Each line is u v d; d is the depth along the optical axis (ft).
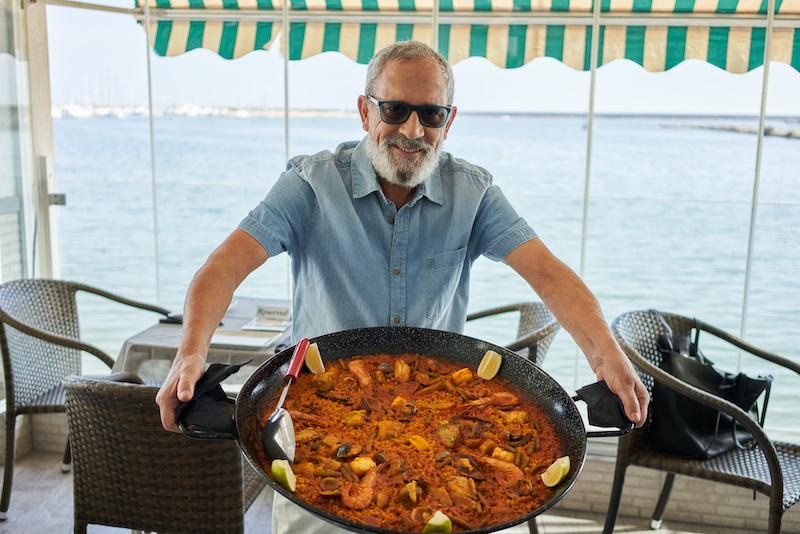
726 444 7.93
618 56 12.01
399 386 4.42
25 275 12.07
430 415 4.09
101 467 6.37
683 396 7.83
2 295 9.57
